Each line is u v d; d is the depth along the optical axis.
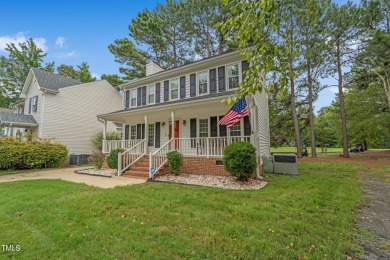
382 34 10.86
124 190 6.16
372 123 18.66
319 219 3.90
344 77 18.20
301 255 2.70
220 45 19.17
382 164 12.73
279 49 3.06
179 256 2.68
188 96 11.86
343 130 18.03
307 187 6.57
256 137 8.35
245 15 2.75
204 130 11.18
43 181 8.08
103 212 4.27
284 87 3.09
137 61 20.17
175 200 5.07
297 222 3.72
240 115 7.83
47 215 4.08
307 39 15.24
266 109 14.61
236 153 7.23
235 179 7.73
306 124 22.00
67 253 2.76
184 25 18.77
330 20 14.66
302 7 13.23
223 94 9.26
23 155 12.10
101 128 19.50
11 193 5.98
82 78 29.98
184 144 11.03
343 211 4.35
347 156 17.73
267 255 2.70
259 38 2.99
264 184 7.09
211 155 8.85
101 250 2.84
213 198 5.25
